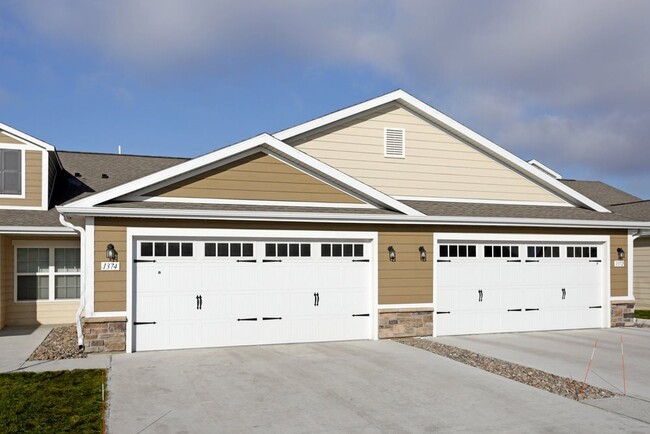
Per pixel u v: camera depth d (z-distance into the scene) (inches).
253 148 503.2
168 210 449.7
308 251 505.7
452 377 375.2
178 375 372.5
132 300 449.4
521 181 666.8
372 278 523.2
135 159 779.4
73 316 615.2
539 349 483.2
